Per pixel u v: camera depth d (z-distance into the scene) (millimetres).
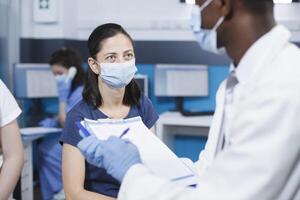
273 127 731
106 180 1398
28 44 4086
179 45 3797
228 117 917
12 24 3945
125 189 851
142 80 3549
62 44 4051
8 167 1551
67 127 1398
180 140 3863
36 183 3730
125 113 1514
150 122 1589
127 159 896
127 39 1478
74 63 3168
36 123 3654
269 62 787
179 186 828
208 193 764
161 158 1026
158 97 3852
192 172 998
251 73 808
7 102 1564
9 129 1562
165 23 3816
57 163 3318
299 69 769
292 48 816
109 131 1110
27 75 3861
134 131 1135
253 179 734
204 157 1050
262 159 727
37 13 4027
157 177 846
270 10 817
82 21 4059
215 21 831
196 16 875
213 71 3730
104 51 1448
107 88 1473
